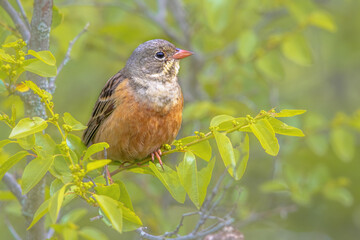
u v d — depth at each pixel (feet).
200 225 26.58
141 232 25.11
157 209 40.40
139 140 28.48
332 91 59.00
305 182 41.93
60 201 18.37
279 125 21.95
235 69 43.39
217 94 44.60
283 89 58.85
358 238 51.39
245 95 45.52
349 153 41.75
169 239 24.97
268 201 46.96
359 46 56.80
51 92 27.32
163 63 30.30
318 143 42.16
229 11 37.17
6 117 21.68
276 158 42.70
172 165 40.65
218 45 45.03
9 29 29.07
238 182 30.89
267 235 49.03
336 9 56.90
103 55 51.39
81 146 25.25
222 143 20.95
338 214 51.75
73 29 39.55
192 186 21.11
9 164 21.24
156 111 28.40
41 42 25.99
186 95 45.32
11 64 23.02
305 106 56.75
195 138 23.75
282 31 43.45
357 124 41.45
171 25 49.67
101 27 46.65
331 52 57.98
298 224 51.34
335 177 52.01
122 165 29.48
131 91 28.50
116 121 28.37
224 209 35.42
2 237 43.93
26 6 35.86
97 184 22.58
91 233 19.52
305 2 40.29
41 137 22.08
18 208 33.37
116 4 45.03
